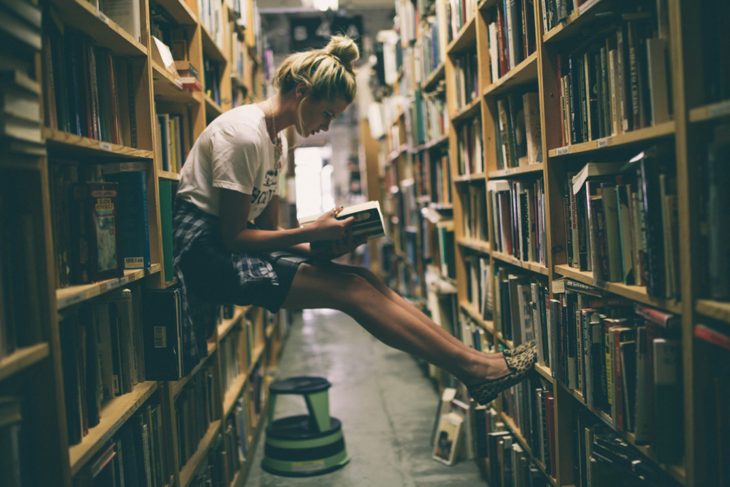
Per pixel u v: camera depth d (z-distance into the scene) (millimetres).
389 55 5617
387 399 3918
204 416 2414
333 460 2861
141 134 1821
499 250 2525
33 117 1112
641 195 1285
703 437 1127
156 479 1807
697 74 1106
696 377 1120
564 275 1792
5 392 1114
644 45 1328
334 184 12547
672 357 1208
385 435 3283
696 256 1111
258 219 2193
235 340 3125
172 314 1786
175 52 2453
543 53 1844
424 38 3840
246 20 3768
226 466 2500
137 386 1763
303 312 7500
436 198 3885
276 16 8891
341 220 1901
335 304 1898
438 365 1977
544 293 1996
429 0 3783
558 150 1765
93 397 1431
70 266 1425
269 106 1972
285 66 1945
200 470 2240
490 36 2479
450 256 3391
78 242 1426
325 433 2867
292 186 6820
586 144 1563
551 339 1850
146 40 1803
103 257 1485
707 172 1097
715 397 1113
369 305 1905
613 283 1466
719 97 1077
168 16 2322
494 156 2600
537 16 1850
